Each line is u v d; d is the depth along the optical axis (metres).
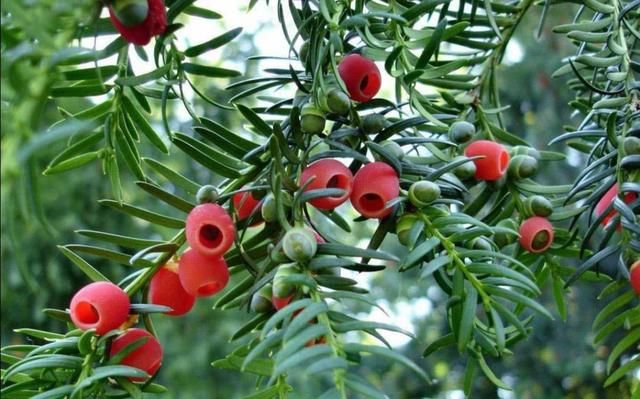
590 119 0.43
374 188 0.36
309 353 0.32
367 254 0.35
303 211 0.37
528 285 0.35
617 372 0.40
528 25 1.21
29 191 0.31
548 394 1.29
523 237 0.40
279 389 0.35
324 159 0.36
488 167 0.40
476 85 0.44
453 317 0.36
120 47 0.35
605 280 0.42
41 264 1.37
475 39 0.45
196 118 0.38
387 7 0.39
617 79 0.40
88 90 0.38
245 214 0.37
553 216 0.40
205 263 0.36
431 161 0.39
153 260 0.38
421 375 0.32
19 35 0.31
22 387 0.37
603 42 0.42
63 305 1.41
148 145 1.37
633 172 0.38
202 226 0.36
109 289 0.36
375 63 0.38
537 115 1.22
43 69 0.30
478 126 0.43
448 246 0.36
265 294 0.37
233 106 0.40
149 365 0.37
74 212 1.40
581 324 1.20
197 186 0.38
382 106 0.38
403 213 0.37
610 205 0.38
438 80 0.43
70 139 0.39
